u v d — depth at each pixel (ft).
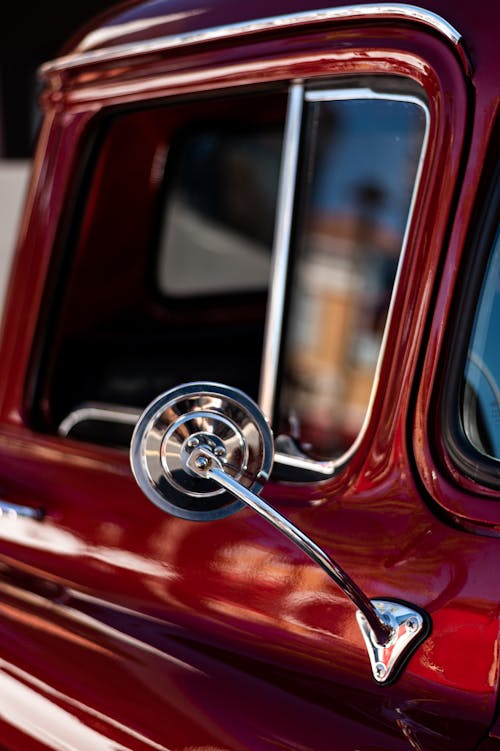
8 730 5.09
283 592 5.08
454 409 4.86
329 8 5.11
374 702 4.84
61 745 4.96
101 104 5.88
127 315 7.71
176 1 5.61
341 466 5.36
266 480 4.66
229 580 5.20
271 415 5.66
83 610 5.44
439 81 4.89
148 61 5.66
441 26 4.87
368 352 14.48
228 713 4.91
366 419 5.00
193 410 4.59
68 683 5.13
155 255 7.87
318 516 5.05
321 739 4.77
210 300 8.78
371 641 4.83
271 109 7.00
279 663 5.06
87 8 24.34
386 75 5.08
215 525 5.26
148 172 7.27
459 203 4.84
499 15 4.83
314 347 14.73
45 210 6.02
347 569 4.94
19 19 24.09
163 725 4.90
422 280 4.90
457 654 4.72
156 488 4.62
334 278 14.76
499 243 4.84
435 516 4.83
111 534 5.50
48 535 5.67
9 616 5.47
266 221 13.37
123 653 5.21
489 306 4.88
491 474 4.78
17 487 5.83
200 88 5.55
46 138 6.06
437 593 4.78
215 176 12.01
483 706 4.68
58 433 6.30
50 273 6.01
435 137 4.90
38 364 6.04
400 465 4.91
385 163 13.62
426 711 4.76
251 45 5.36
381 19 5.01
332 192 14.33
